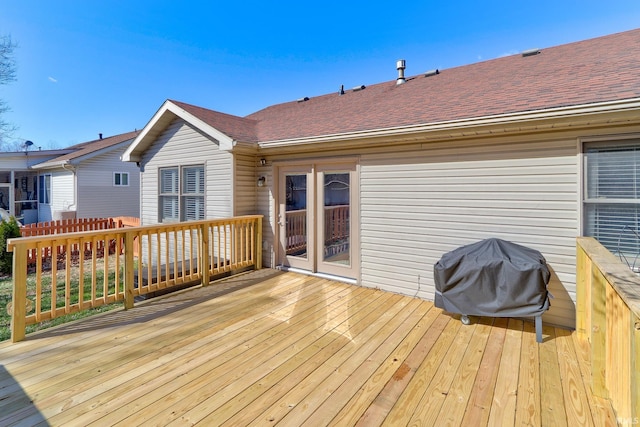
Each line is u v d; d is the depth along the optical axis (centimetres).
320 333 331
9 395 224
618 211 332
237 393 228
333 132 488
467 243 415
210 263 552
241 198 602
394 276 474
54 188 1380
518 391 232
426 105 485
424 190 446
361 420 202
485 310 331
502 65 595
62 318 408
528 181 376
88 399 220
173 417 202
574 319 350
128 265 402
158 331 335
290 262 600
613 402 204
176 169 704
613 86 330
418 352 292
